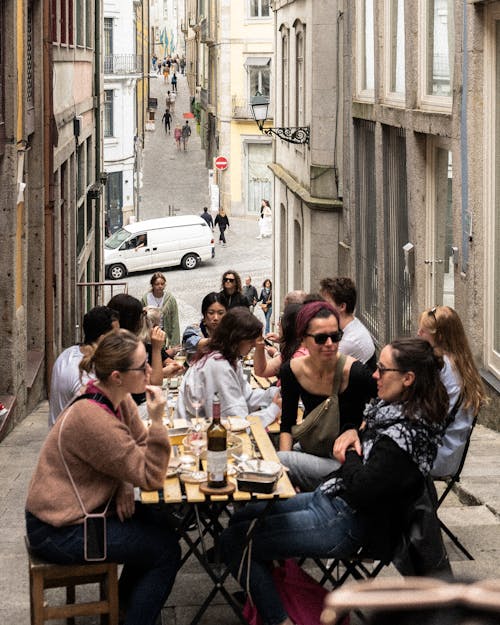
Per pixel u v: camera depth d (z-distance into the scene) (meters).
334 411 7.57
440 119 16.62
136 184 74.62
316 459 7.65
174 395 10.28
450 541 8.88
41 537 6.19
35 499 6.18
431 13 17.56
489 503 10.14
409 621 1.49
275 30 40.09
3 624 7.54
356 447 6.54
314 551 6.36
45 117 24.00
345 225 27.58
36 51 23.19
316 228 28.62
